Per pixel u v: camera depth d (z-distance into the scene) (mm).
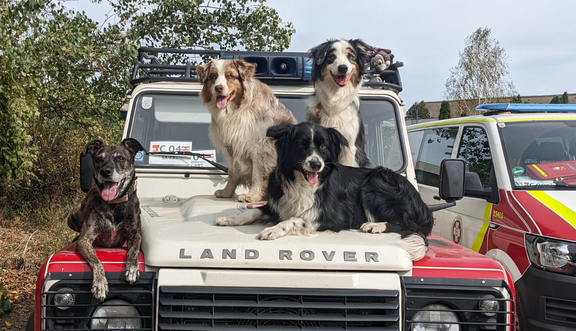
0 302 3924
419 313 2318
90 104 9383
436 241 2920
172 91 4047
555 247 3521
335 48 3902
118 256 2373
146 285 2260
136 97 4020
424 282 2322
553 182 4195
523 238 3801
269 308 2227
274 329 2193
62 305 2205
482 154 4777
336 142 2895
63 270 2270
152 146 3977
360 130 4051
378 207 2932
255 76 4312
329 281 2238
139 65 4742
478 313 2324
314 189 2738
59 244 6941
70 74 9328
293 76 4320
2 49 5906
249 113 3719
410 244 2410
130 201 2621
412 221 2934
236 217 2830
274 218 2883
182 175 3883
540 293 3545
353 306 2232
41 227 8641
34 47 6953
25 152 7652
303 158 2670
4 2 6090
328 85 3965
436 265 2389
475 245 4430
